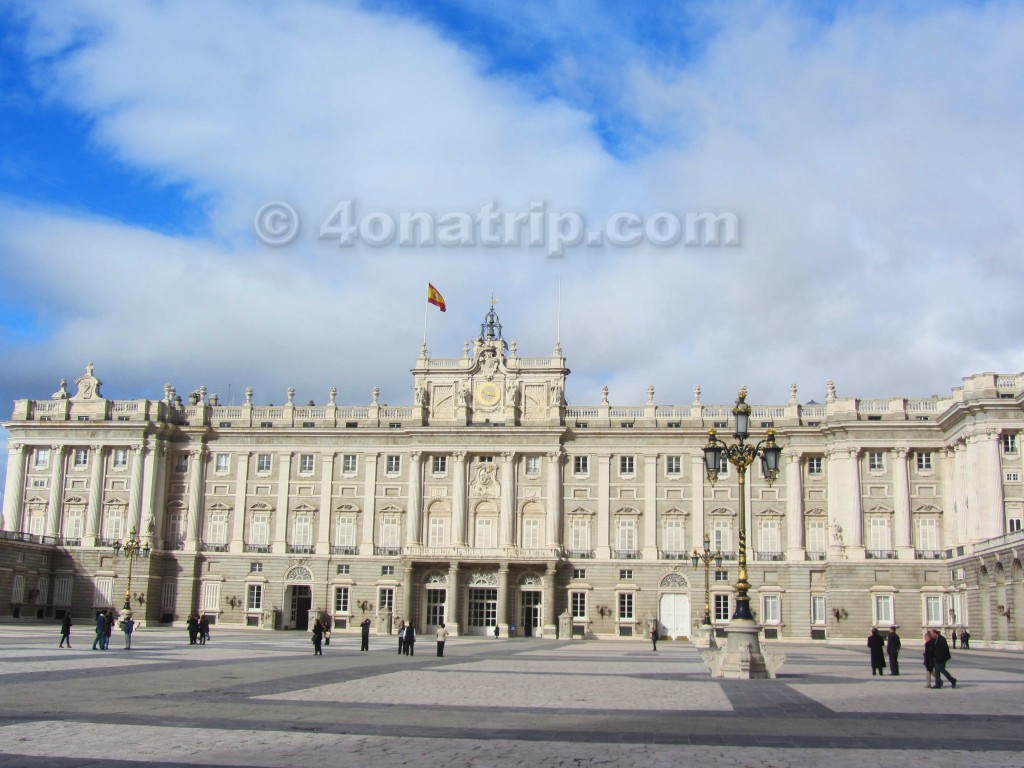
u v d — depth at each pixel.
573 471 112.38
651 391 113.19
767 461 46.25
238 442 117.31
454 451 112.75
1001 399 95.69
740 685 41.81
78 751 21.78
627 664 58.22
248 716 28.27
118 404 117.75
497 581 109.50
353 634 107.06
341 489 115.06
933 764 21.81
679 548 109.25
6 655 51.16
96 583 113.06
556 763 21.31
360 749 22.78
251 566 114.50
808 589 106.19
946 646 41.72
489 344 115.31
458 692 36.88
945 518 104.44
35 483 116.88
